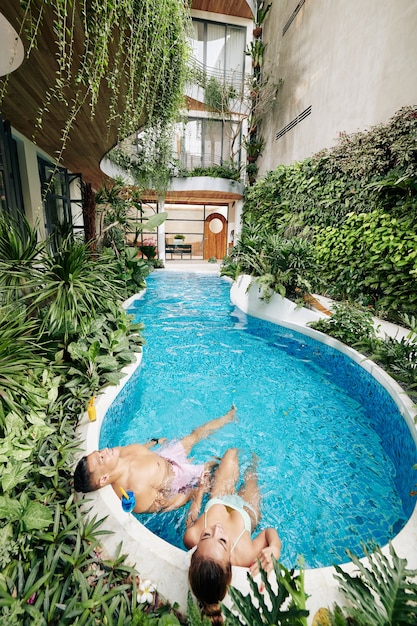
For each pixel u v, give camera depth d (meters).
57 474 1.69
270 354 4.59
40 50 2.57
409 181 4.32
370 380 3.19
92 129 4.61
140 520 1.84
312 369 4.13
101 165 7.63
